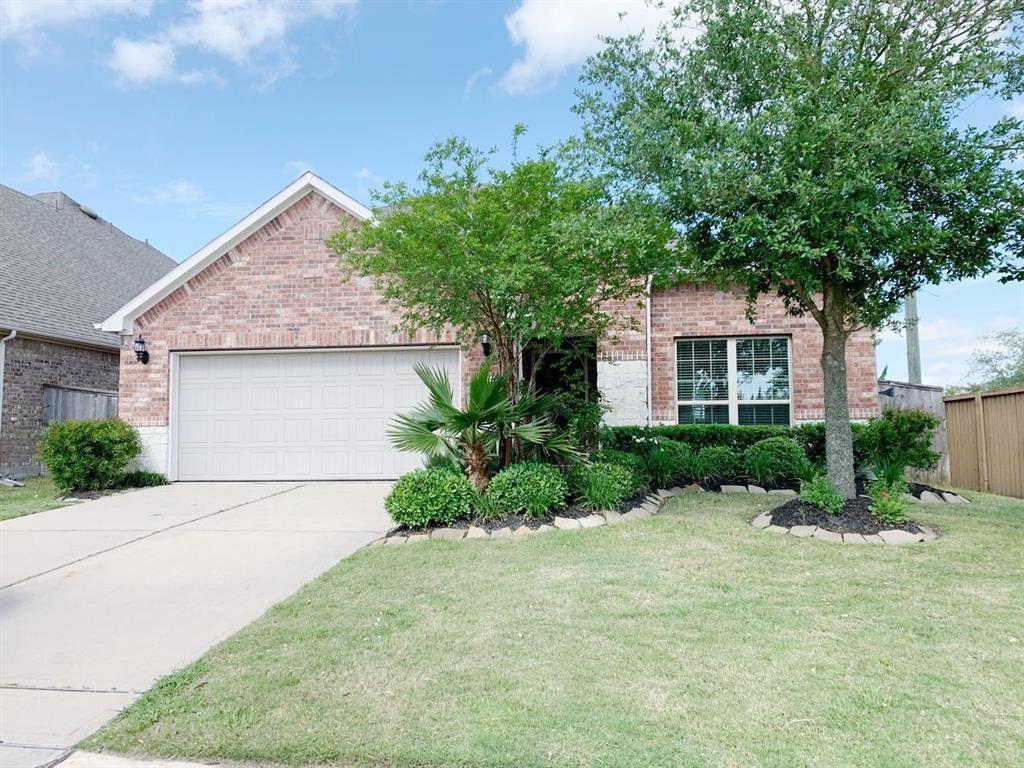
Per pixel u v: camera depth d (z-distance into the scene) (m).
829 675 3.30
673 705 3.02
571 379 9.28
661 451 9.04
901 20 6.11
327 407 11.22
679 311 11.18
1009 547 5.70
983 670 3.34
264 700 3.20
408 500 6.71
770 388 11.02
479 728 2.87
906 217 5.35
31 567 6.00
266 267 11.34
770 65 6.25
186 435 11.42
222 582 5.38
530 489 6.85
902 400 11.08
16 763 2.77
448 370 11.02
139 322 11.56
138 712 3.15
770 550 5.70
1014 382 19.95
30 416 13.80
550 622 4.09
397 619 4.26
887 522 6.22
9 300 13.73
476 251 6.80
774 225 5.55
